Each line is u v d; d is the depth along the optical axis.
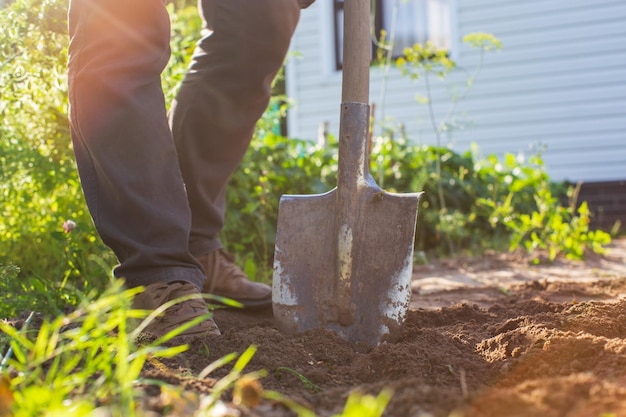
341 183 1.87
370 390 1.22
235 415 1.08
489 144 7.20
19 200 2.79
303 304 1.87
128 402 1.03
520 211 5.43
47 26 2.36
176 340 1.60
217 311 2.26
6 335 1.50
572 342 1.42
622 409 1.01
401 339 1.81
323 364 1.55
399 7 7.49
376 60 7.46
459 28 7.25
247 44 2.00
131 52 1.72
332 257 1.89
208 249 2.21
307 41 7.64
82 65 1.70
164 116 1.76
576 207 6.89
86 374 1.15
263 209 3.85
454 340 1.71
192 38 3.44
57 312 2.03
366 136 1.89
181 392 1.13
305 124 7.69
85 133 1.70
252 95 2.09
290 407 1.16
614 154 6.87
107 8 1.69
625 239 5.85
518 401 1.08
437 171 5.01
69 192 2.85
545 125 7.05
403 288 1.81
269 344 1.60
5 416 0.99
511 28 7.10
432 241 5.03
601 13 6.85
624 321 1.71
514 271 3.80
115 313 1.27
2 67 2.28
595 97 6.90
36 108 2.58
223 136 2.12
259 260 3.86
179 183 1.75
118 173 1.68
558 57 6.99
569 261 4.17
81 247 2.58
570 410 1.04
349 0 1.91
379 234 1.86
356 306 1.84
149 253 1.68
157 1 1.76
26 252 2.78
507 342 1.60
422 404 1.13
